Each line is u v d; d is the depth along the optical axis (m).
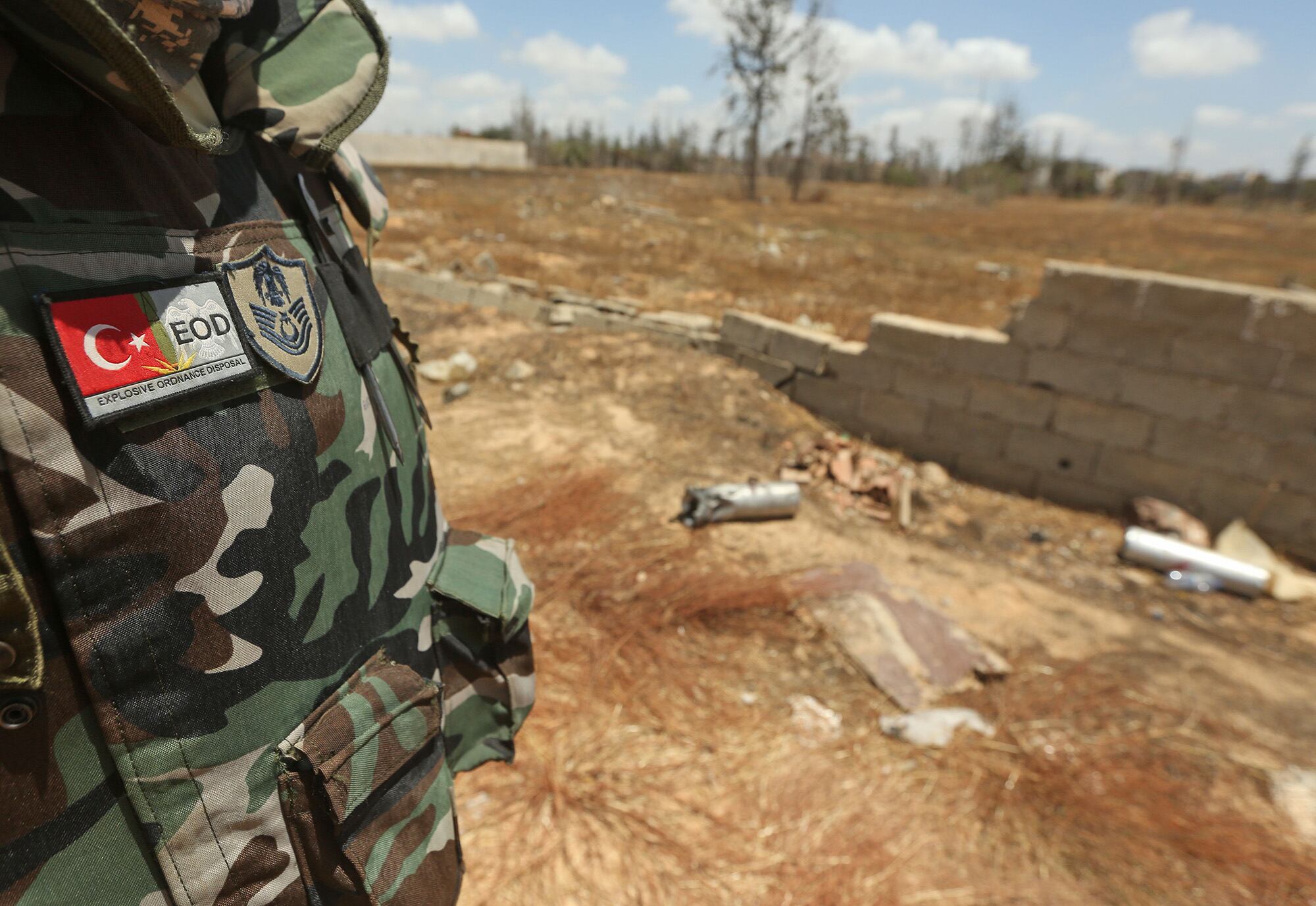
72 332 0.51
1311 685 3.61
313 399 0.76
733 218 21.98
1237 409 4.70
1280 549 4.73
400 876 0.79
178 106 0.59
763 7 27.70
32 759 0.51
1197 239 25.64
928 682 3.39
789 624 3.74
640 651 3.41
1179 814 2.76
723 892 2.35
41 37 0.48
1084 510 5.34
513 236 14.78
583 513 4.54
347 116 0.87
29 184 0.51
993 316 10.06
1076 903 2.41
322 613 0.75
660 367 6.79
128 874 0.59
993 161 49.94
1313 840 2.69
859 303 10.60
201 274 0.64
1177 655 3.79
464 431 5.73
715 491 4.64
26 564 0.50
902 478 5.37
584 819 2.56
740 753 2.92
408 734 0.82
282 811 0.69
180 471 0.59
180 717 0.59
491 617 1.05
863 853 2.52
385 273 8.98
